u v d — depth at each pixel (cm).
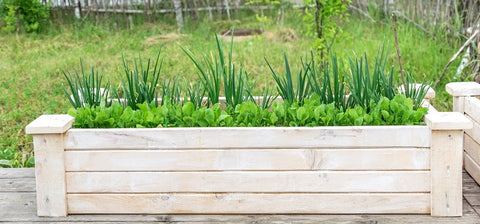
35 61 712
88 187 314
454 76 593
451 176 303
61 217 316
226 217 311
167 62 683
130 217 313
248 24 859
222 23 872
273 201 310
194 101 360
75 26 855
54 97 591
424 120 317
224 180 309
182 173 309
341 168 304
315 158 304
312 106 332
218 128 305
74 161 312
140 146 308
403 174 304
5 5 872
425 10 747
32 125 304
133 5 907
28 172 394
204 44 758
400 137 301
